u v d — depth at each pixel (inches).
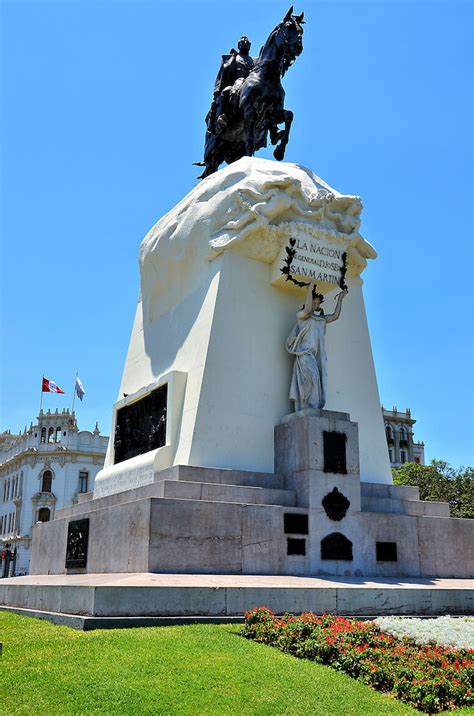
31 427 2940.5
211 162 941.8
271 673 304.8
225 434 626.8
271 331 683.4
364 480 713.0
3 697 263.0
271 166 724.0
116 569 549.6
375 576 594.6
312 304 664.4
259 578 501.7
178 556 511.2
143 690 273.7
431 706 279.6
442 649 345.4
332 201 708.7
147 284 784.3
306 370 653.9
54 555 698.2
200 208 713.0
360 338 760.3
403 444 2674.7
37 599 473.4
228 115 901.2
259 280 689.0
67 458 2854.3
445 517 678.5
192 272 706.2
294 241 680.4
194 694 274.4
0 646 317.1
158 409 671.8
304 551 569.0
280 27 848.3
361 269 761.0
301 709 267.9
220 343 647.1
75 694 267.3
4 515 3070.9
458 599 511.2
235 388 644.7
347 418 634.8
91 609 383.9
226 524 536.7
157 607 396.5
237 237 665.0
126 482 672.4
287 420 644.1
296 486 606.9
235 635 365.1
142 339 781.9
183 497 547.2
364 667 312.0
